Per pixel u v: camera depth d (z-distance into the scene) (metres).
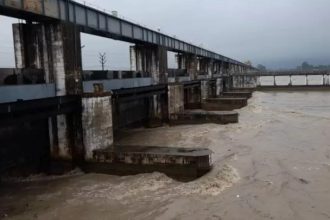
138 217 17.45
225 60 104.81
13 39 25.81
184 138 36.44
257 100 79.81
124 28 35.97
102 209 18.64
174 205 18.58
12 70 23.14
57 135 26.78
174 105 48.88
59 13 24.83
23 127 25.56
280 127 41.50
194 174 23.42
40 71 25.25
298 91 106.88
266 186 21.12
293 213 17.58
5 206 19.45
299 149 30.36
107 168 25.70
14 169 25.02
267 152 29.34
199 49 68.81
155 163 24.23
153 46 45.31
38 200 20.27
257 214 17.48
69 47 25.86
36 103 22.16
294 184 21.53
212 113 45.78
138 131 42.03
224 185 21.48
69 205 19.34
